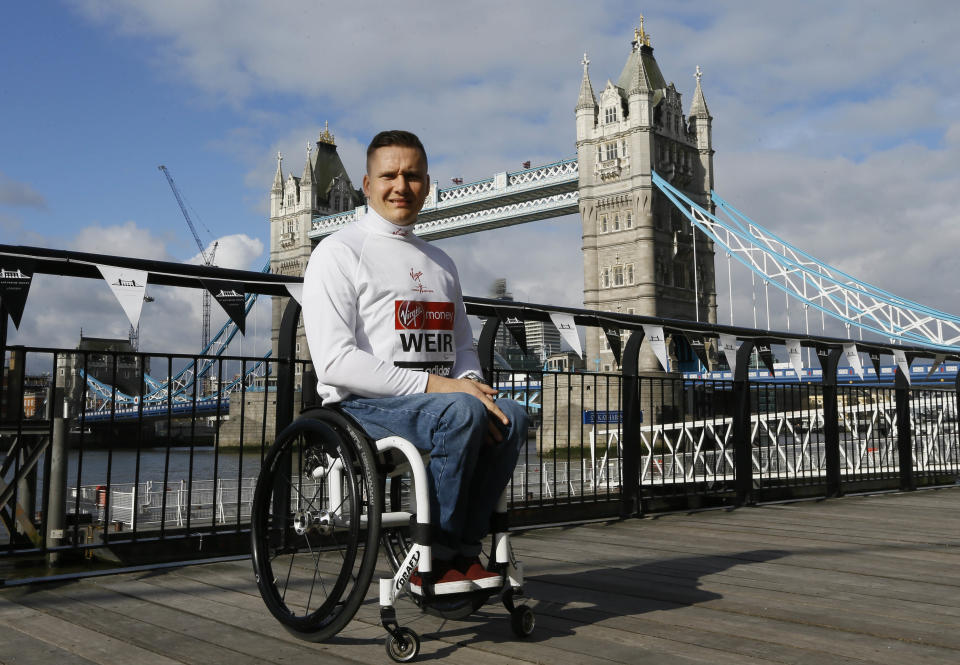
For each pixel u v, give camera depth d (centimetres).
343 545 279
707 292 8238
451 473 208
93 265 311
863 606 276
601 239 7894
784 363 3919
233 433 6238
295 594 294
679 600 285
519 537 458
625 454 548
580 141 8056
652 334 552
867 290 6406
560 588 308
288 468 256
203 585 312
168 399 365
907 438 793
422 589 209
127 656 212
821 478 721
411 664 204
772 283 7056
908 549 411
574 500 527
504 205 8956
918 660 211
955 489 813
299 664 205
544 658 210
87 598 288
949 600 287
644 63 8325
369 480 207
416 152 236
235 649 219
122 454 5647
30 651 217
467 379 236
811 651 219
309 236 11156
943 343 5828
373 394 217
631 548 416
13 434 353
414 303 234
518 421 220
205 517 1229
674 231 7888
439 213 9306
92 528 613
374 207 238
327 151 12000
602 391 3456
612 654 214
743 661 209
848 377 3694
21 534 383
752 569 351
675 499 593
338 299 222
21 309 293
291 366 388
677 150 8138
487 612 265
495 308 457
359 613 265
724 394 649
